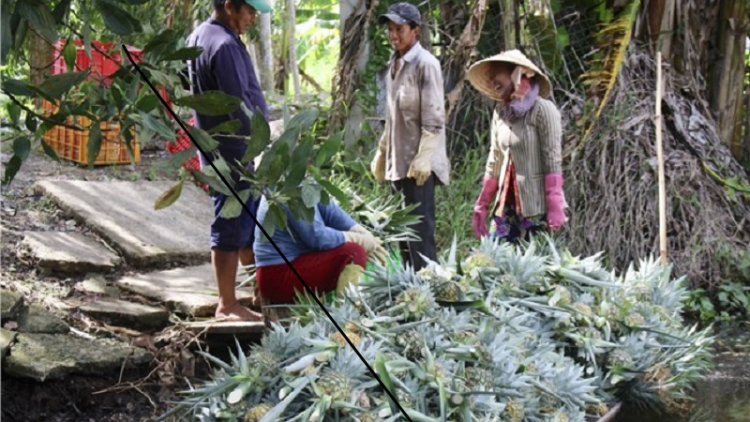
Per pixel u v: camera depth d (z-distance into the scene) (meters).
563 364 5.11
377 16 8.48
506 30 8.37
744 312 7.94
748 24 9.25
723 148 8.98
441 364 4.39
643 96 8.74
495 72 6.32
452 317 4.75
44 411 4.96
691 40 9.02
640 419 5.39
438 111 6.31
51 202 7.25
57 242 6.46
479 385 4.40
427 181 6.45
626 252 8.17
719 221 8.43
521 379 4.54
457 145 8.78
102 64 6.50
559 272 5.71
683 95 8.95
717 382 6.09
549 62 8.70
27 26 2.84
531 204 6.18
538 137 6.15
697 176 8.52
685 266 8.16
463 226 7.82
